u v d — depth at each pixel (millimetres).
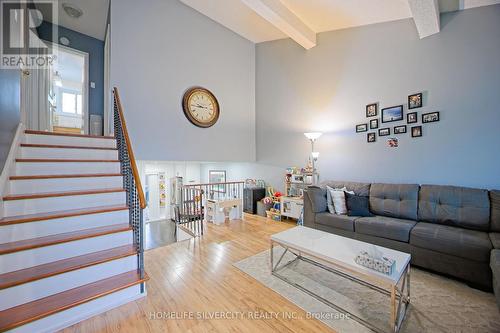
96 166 2910
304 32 4051
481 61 2758
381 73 3588
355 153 3932
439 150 3062
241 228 4277
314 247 2170
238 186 5656
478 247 2084
